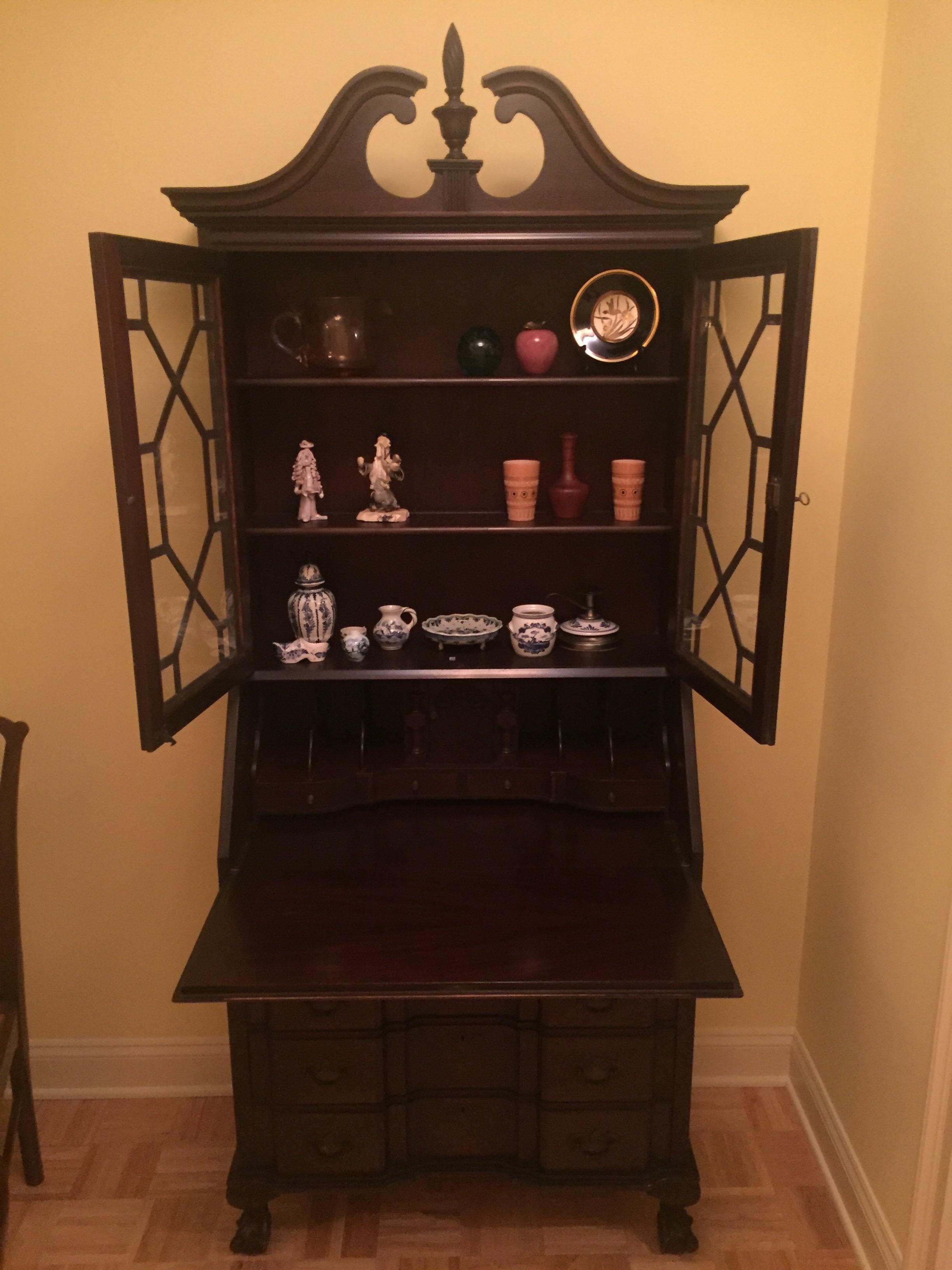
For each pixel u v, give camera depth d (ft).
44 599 6.73
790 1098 7.54
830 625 6.87
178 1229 6.40
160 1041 7.54
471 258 6.15
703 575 5.90
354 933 5.30
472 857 6.02
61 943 7.36
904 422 5.67
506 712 6.50
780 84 6.04
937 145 5.27
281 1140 5.84
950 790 5.08
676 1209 6.12
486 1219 6.44
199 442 5.56
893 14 5.84
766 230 6.25
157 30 5.90
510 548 6.64
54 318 6.28
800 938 7.47
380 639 6.41
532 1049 5.70
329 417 6.40
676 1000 5.59
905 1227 5.57
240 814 6.13
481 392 6.38
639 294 5.94
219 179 6.12
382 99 5.30
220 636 5.91
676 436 6.02
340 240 5.41
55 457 6.50
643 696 6.78
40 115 6.00
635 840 6.20
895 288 5.80
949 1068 5.11
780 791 7.20
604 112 6.09
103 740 7.00
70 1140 7.14
